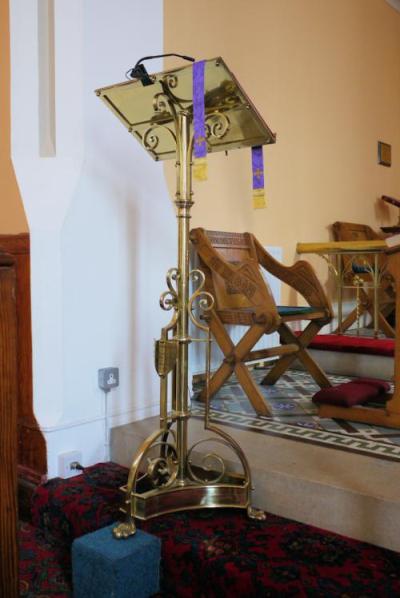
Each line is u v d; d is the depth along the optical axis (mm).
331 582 1632
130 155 2775
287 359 3549
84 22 2551
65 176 2502
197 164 1834
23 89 2516
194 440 2451
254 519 2031
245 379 2938
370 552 1804
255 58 4164
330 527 1949
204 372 3746
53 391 2471
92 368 2625
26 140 2527
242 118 2021
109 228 2684
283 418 2830
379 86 6051
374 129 5984
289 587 1617
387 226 6281
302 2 4699
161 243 2955
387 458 2215
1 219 2621
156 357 1974
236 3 3971
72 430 2535
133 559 1783
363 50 5707
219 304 3170
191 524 2014
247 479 2051
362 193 5781
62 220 2477
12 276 1142
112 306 2711
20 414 2523
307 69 4797
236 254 3590
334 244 4441
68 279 2514
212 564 1761
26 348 2477
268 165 4367
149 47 2865
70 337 2529
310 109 4863
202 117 1818
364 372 3918
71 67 2512
